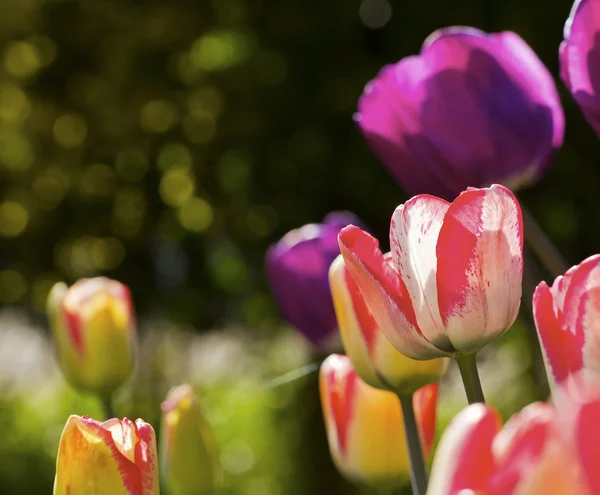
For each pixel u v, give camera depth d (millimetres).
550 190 6793
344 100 7207
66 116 9695
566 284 827
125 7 8945
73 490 953
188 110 8781
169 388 9594
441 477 571
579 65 1216
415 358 1060
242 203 7793
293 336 8305
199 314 9227
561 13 6414
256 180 7578
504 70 1472
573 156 6680
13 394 9227
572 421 533
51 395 9031
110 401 1857
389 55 7121
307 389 7836
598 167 6730
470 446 563
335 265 1266
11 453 8352
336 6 7082
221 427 7895
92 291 1827
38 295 10125
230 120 7684
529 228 1397
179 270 9484
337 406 1484
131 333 1857
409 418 1252
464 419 572
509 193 988
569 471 529
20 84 9648
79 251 9961
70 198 9812
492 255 1000
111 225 9680
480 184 1483
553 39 6449
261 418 7938
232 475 7730
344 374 1478
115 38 9086
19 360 12266
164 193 9375
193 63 8578
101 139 9594
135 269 9664
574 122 6613
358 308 1231
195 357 10312
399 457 1461
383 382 1241
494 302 1012
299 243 2180
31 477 8352
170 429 1527
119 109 9281
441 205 1026
